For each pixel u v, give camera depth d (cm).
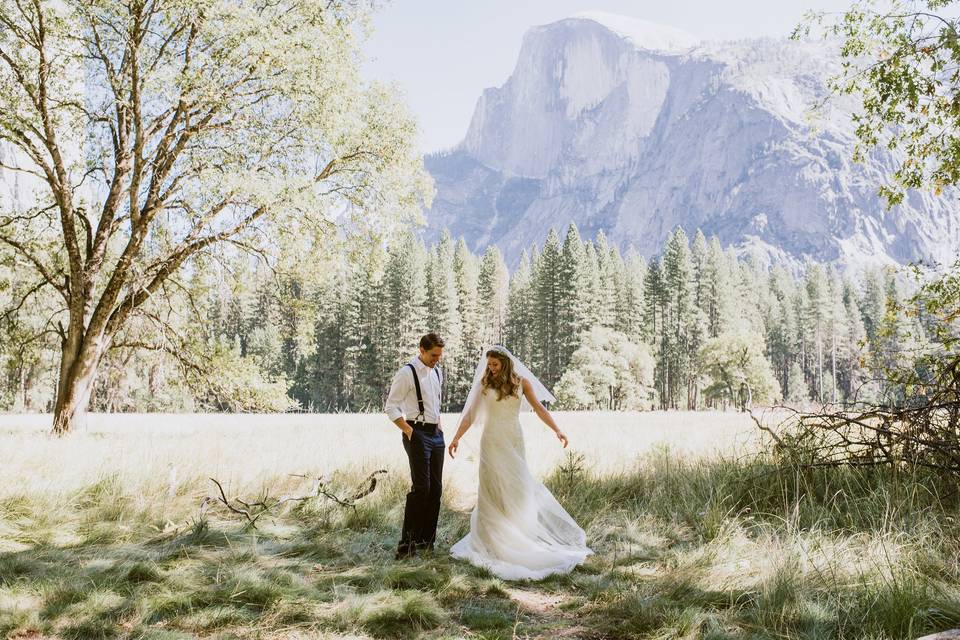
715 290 10275
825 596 385
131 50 1269
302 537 564
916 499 561
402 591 418
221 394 1656
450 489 747
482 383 550
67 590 387
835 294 11675
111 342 1503
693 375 9375
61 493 625
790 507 586
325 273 1570
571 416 2539
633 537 566
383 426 1742
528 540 510
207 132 1364
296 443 1079
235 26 1239
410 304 8181
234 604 387
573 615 392
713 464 761
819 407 762
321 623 366
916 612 331
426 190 1592
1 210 1413
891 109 761
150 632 340
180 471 744
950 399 698
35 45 1251
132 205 1345
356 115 1452
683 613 362
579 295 8594
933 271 772
